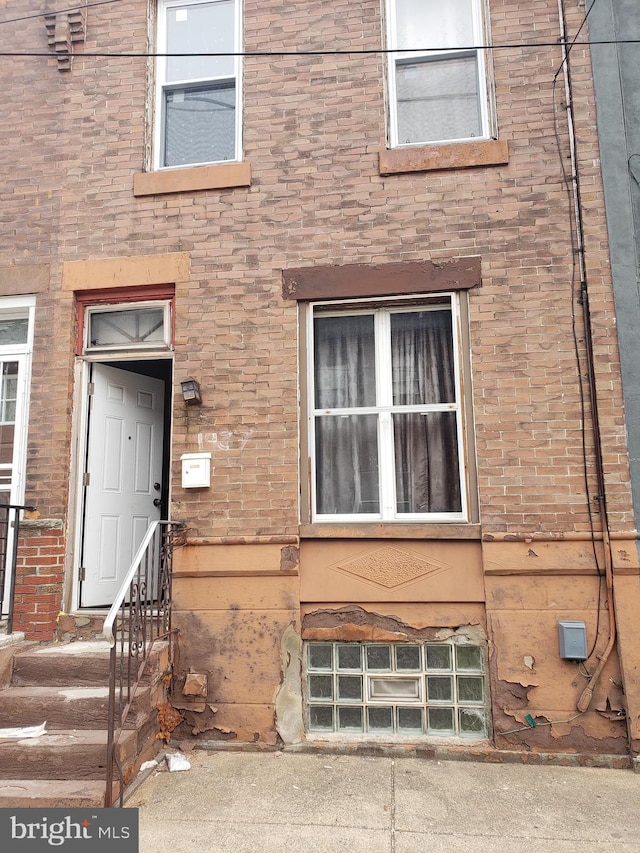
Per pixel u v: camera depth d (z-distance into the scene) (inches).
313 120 220.2
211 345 212.5
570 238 201.3
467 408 200.7
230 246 217.0
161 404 262.7
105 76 235.9
